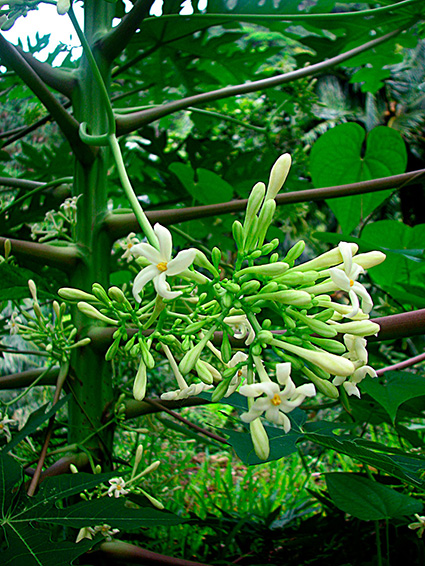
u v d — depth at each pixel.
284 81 0.59
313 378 0.24
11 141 0.74
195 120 0.92
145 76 0.79
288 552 0.54
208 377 0.25
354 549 0.51
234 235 0.26
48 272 0.72
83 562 0.40
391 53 0.78
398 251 0.48
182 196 0.94
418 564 0.45
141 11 0.46
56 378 0.48
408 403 0.48
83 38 0.34
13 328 0.43
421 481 0.28
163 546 0.63
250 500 0.84
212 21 0.61
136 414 0.48
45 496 0.32
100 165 0.50
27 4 0.27
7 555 0.28
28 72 0.41
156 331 0.27
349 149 0.67
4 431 0.44
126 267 0.75
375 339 0.35
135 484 0.38
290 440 0.33
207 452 1.18
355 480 0.37
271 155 0.85
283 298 0.24
